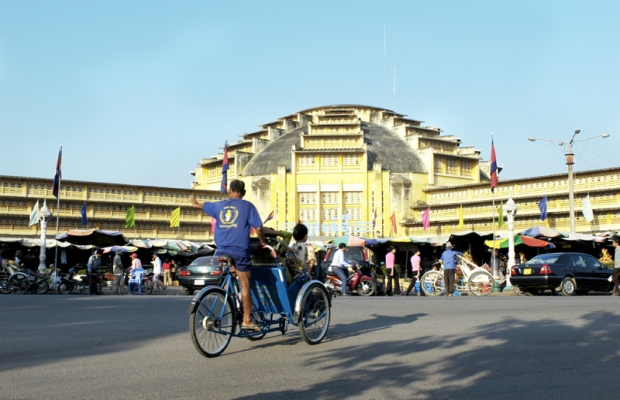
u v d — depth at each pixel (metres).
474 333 8.62
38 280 23.86
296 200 68.38
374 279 23.41
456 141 79.88
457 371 5.93
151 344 7.79
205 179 80.56
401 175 69.00
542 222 59.16
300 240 9.42
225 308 7.05
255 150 79.25
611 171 54.88
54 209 60.81
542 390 5.15
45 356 6.88
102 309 12.84
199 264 22.75
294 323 7.56
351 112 85.38
